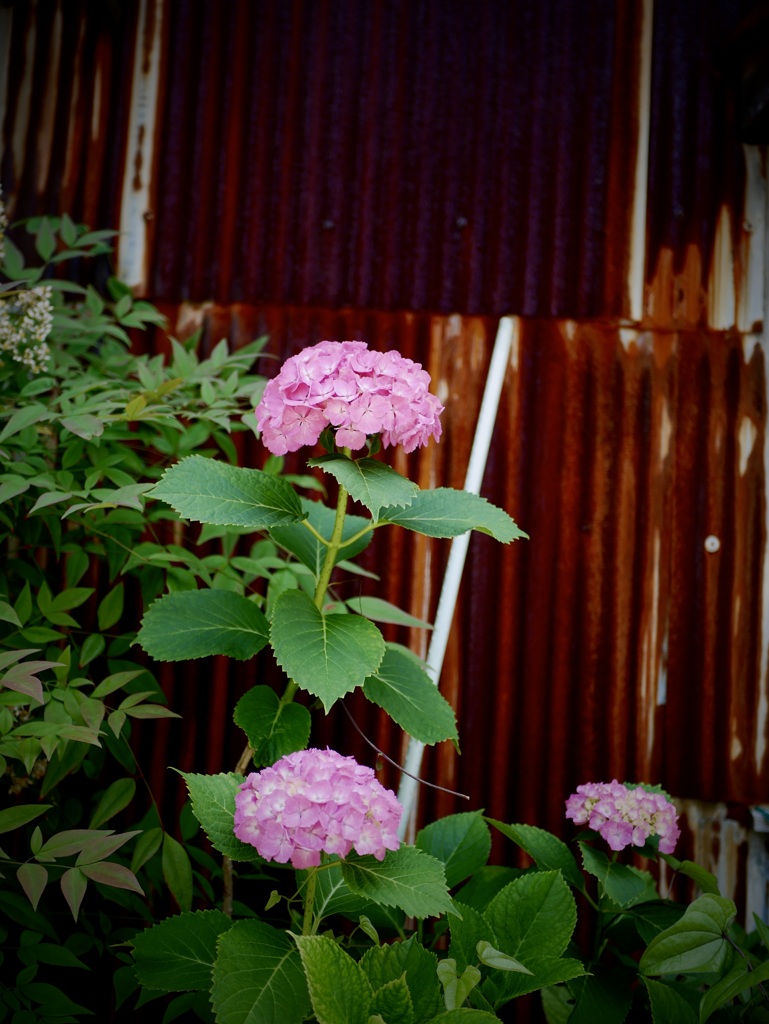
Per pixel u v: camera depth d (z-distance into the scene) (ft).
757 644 7.09
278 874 6.94
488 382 6.89
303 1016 3.78
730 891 6.97
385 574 7.26
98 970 6.64
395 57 7.41
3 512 5.34
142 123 7.48
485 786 7.13
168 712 4.99
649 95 7.35
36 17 7.52
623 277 7.29
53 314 6.57
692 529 7.18
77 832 4.37
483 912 4.77
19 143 7.50
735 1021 4.66
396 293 7.34
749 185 7.32
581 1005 4.79
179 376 6.30
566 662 7.16
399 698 4.89
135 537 7.11
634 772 7.07
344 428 4.33
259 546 6.55
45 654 5.71
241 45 7.48
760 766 7.03
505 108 7.38
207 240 7.45
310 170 7.41
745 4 7.38
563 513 7.23
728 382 7.23
